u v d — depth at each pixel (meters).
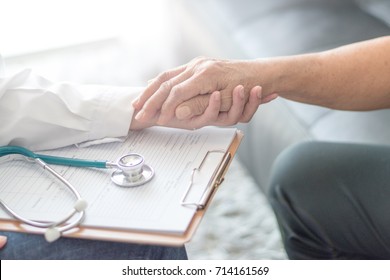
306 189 1.16
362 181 1.13
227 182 1.96
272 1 1.85
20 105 0.97
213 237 1.73
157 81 1.00
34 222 0.78
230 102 0.98
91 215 0.77
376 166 1.15
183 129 0.98
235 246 1.69
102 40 2.67
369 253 1.16
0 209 0.81
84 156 0.93
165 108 0.93
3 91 0.97
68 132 0.96
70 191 0.84
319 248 1.20
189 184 0.82
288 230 1.22
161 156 0.90
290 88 1.07
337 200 1.13
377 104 1.17
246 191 1.92
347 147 1.20
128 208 0.78
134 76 2.55
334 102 1.15
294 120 1.45
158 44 2.57
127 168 0.82
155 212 0.77
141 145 0.94
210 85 0.95
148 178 0.84
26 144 0.96
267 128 1.57
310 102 1.15
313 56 1.11
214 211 1.83
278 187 1.20
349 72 1.11
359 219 1.12
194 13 2.00
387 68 1.13
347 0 1.84
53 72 2.56
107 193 0.82
